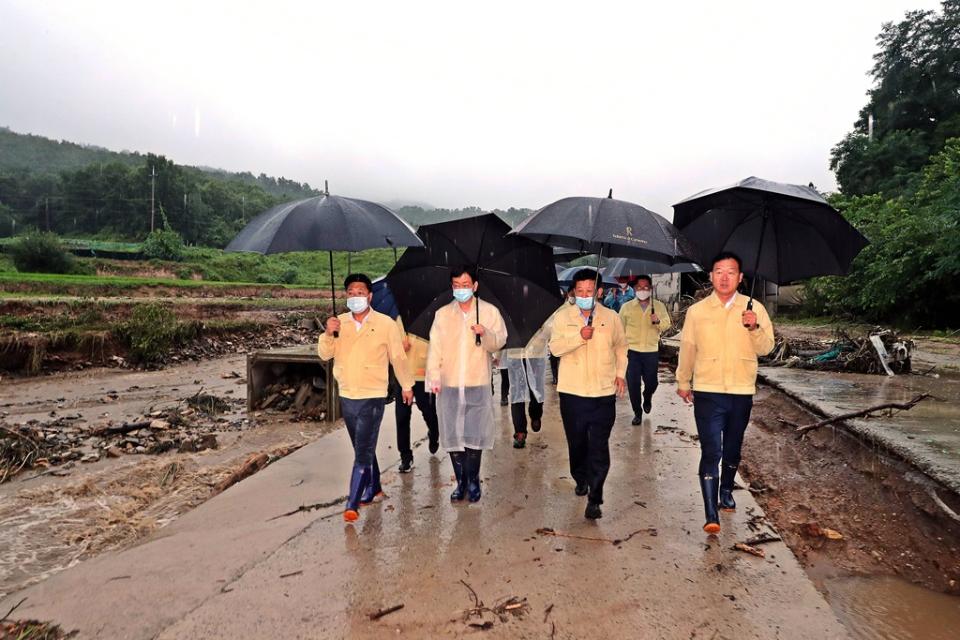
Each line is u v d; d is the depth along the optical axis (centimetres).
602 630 272
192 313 2033
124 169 11069
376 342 404
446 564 337
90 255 5597
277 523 401
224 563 341
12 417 850
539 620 280
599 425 400
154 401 974
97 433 721
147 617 285
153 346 1366
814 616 283
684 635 268
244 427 759
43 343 1230
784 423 702
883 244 2045
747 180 411
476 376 420
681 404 826
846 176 4006
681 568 332
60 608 294
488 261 470
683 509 423
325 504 437
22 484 549
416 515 412
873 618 314
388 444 610
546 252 488
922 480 441
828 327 2162
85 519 467
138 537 433
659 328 693
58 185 11706
